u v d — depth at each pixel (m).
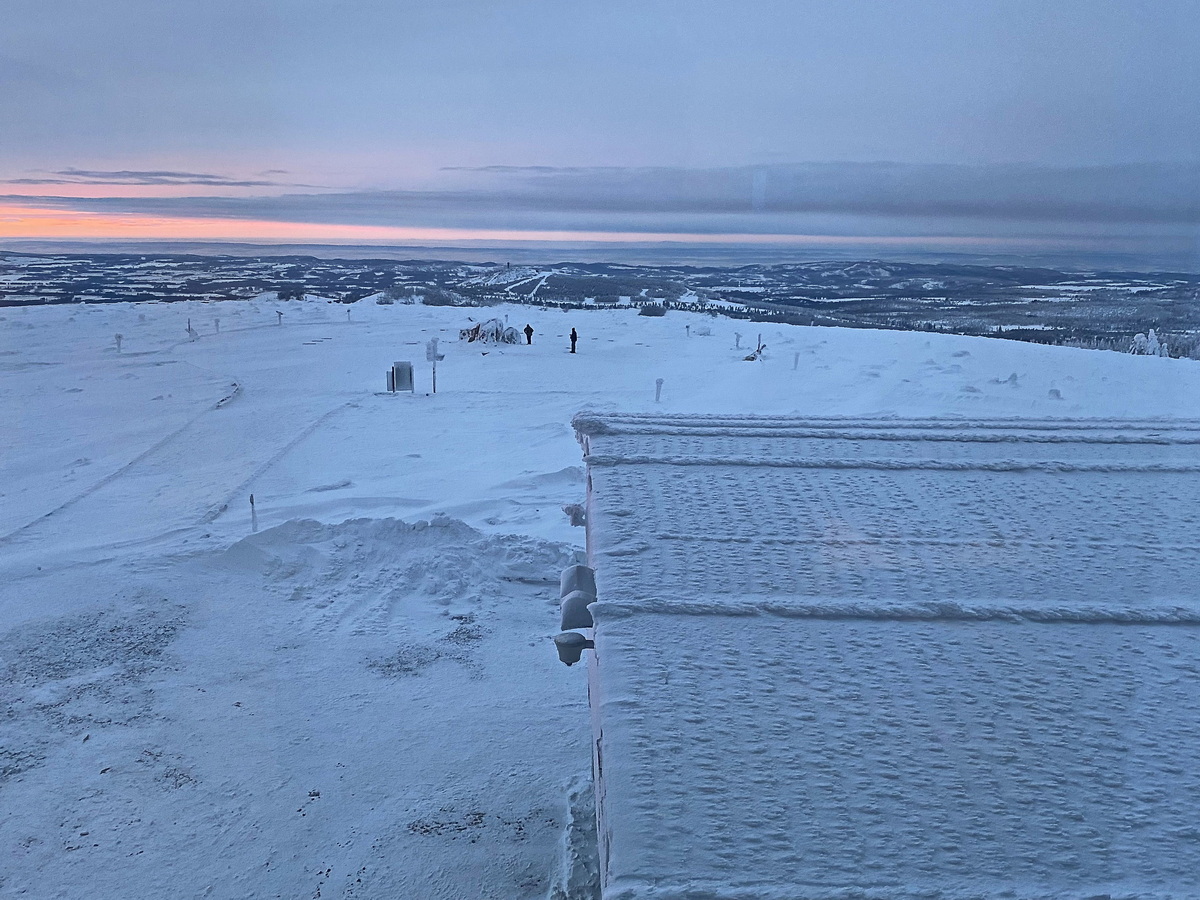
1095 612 4.12
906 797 3.08
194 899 5.95
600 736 3.39
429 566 11.69
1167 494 5.59
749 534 4.96
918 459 6.25
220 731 7.93
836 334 36.50
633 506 5.32
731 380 26.44
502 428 20.78
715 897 2.68
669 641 3.90
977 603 4.18
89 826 6.63
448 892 6.07
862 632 4.02
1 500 15.00
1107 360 25.02
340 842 6.55
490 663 9.43
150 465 17.42
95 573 11.05
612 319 45.56
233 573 11.41
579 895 5.97
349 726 8.10
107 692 8.49
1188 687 3.64
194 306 52.91
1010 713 3.49
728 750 3.26
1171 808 3.05
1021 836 2.93
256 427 20.83
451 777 7.36
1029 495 5.58
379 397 24.77
